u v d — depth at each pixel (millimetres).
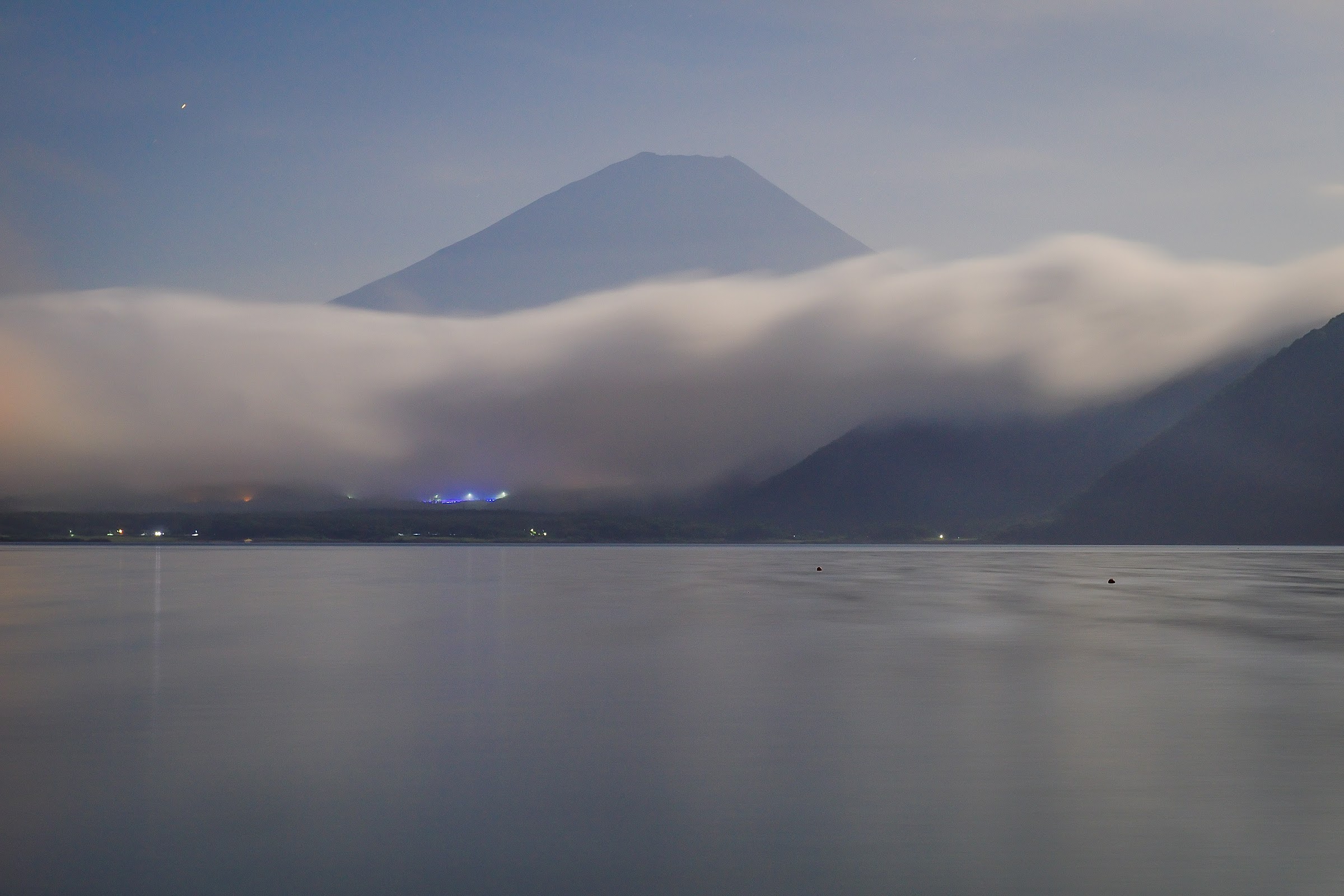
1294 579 67125
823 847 9836
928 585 59312
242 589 55094
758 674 22016
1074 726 16047
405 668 22906
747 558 125188
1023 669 22828
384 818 10812
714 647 27047
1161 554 151625
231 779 12578
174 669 22812
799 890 8688
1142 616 37125
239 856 9586
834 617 36906
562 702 18297
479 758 13742
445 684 20531
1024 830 10359
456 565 98062
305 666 23375
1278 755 13914
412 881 8906
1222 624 34000
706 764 13359
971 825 10547
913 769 13094
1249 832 10312
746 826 10523
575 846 9875
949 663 23797
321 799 11586
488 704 18125
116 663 23906
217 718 16750
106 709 17609
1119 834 10242
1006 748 14359
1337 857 9539
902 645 27641
